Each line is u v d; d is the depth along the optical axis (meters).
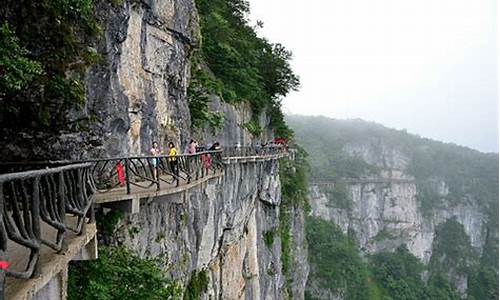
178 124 20.80
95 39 11.88
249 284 33.56
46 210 5.74
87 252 8.65
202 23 35.06
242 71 37.44
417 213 125.69
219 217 25.03
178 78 20.81
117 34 13.45
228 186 27.28
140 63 16.33
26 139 10.37
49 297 6.06
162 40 18.62
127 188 10.95
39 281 5.17
